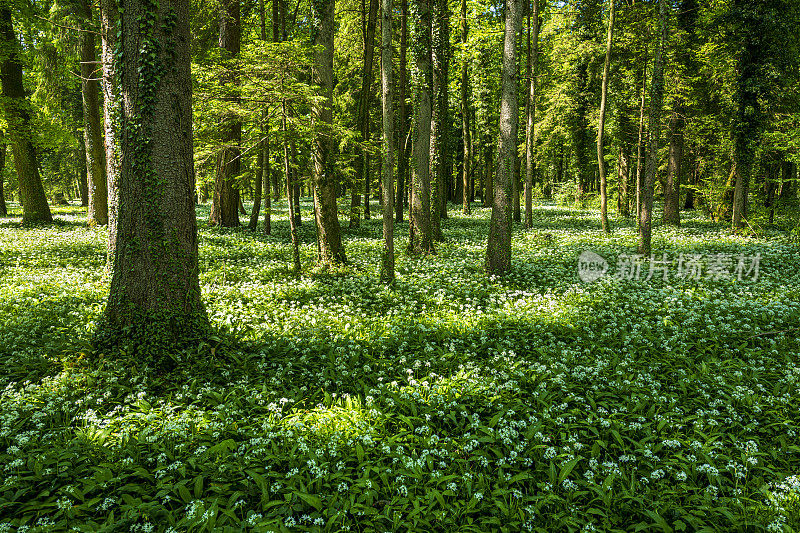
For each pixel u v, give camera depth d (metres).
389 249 11.68
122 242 6.46
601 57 25.41
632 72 24.69
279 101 11.16
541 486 4.24
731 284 11.82
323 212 13.38
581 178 36.53
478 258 15.28
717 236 19.80
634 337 7.96
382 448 4.68
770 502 4.10
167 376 6.05
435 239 18.44
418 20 14.34
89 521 3.58
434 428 5.30
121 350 6.29
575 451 4.84
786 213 17.67
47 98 21.91
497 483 4.31
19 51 19.98
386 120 11.15
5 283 10.45
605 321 8.99
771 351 7.39
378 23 23.33
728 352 7.39
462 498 4.17
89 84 19.48
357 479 4.26
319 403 5.56
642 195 15.46
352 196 22.77
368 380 6.49
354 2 22.47
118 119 6.41
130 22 6.04
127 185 6.38
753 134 19.42
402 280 12.09
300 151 13.20
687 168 32.88
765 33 18.58
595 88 31.53
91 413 4.99
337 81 26.97
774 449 4.91
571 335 8.24
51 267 12.39
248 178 13.25
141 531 3.59
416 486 4.20
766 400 5.86
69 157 35.84
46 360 6.25
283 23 19.66
